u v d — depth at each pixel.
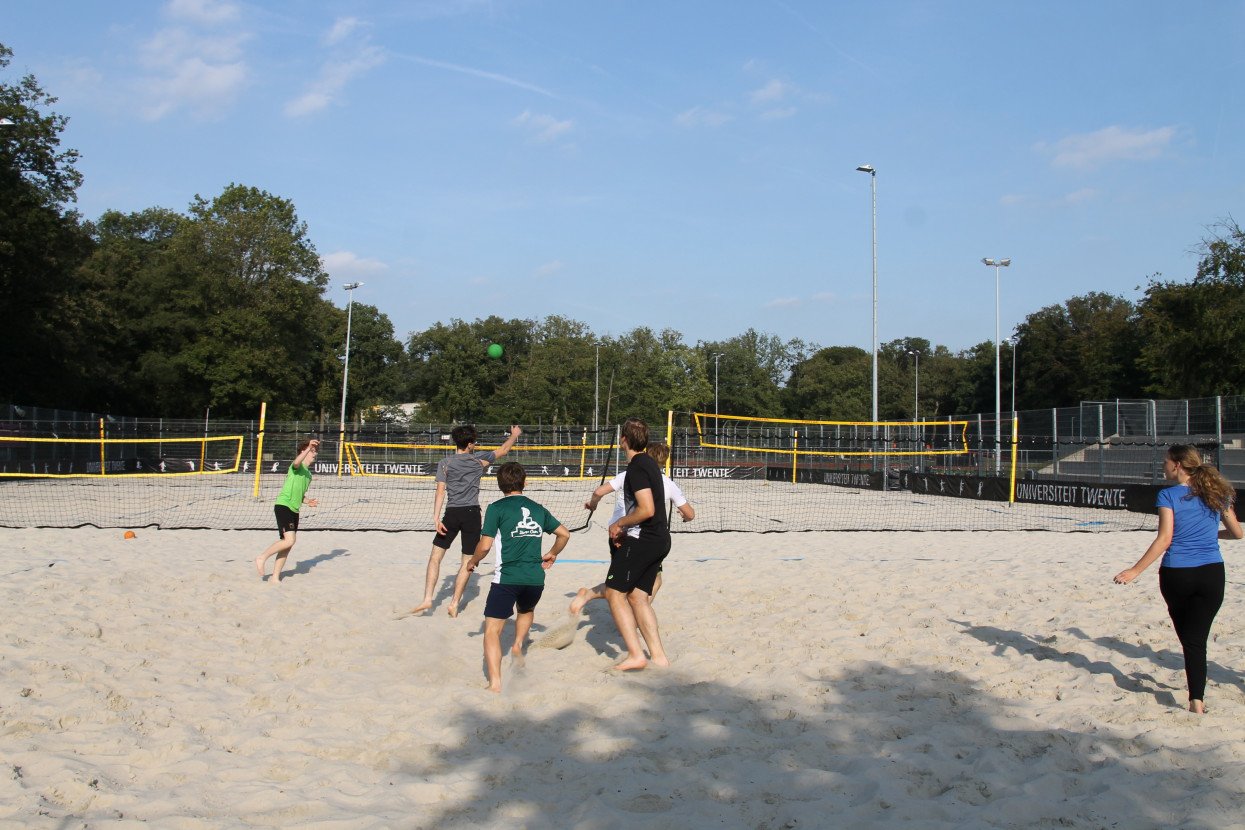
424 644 5.92
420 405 70.12
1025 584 7.84
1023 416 26.08
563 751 3.96
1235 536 4.55
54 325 32.28
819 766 3.79
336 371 56.22
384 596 7.55
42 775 3.56
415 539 11.96
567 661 5.50
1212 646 5.66
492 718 4.40
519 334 72.44
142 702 4.58
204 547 10.56
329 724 4.34
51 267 30.42
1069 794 3.46
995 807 3.29
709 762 3.80
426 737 4.14
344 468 29.61
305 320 48.72
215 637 5.98
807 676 5.10
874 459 28.23
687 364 60.91
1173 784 3.50
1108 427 22.91
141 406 43.16
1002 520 15.68
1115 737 4.04
